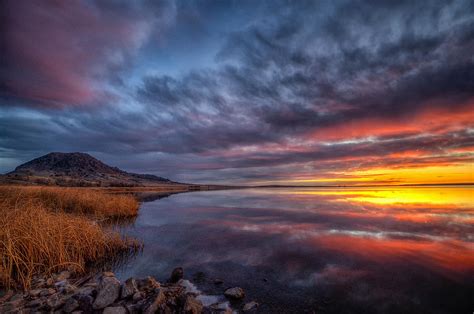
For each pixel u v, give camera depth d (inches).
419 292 253.0
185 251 396.5
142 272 310.3
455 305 228.1
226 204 1177.4
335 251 391.2
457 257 356.5
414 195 1656.0
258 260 354.3
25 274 276.2
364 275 296.7
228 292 243.9
